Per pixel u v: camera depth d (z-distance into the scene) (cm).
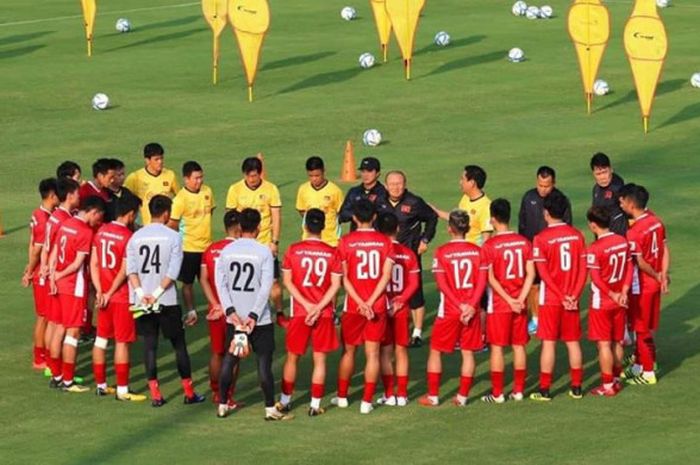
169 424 4544
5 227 7100
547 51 11425
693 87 10131
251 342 4578
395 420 4572
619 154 8412
